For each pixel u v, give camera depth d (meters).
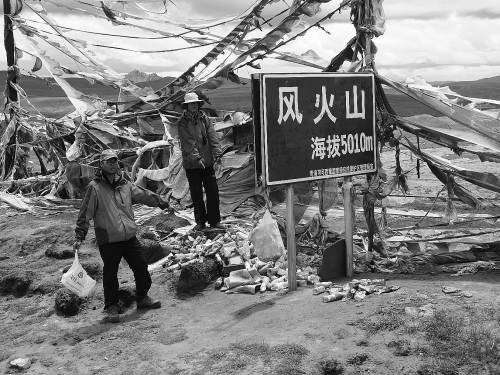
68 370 5.28
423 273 6.82
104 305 6.80
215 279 7.30
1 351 5.88
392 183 7.61
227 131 10.40
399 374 4.38
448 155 17.64
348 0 7.91
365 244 7.95
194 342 5.52
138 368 5.10
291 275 6.59
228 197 9.81
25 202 12.50
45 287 7.44
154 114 12.79
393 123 7.72
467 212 10.46
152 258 7.98
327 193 8.14
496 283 6.11
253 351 5.04
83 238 6.38
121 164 12.34
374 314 5.45
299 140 6.39
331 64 8.27
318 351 4.89
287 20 9.00
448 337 4.78
